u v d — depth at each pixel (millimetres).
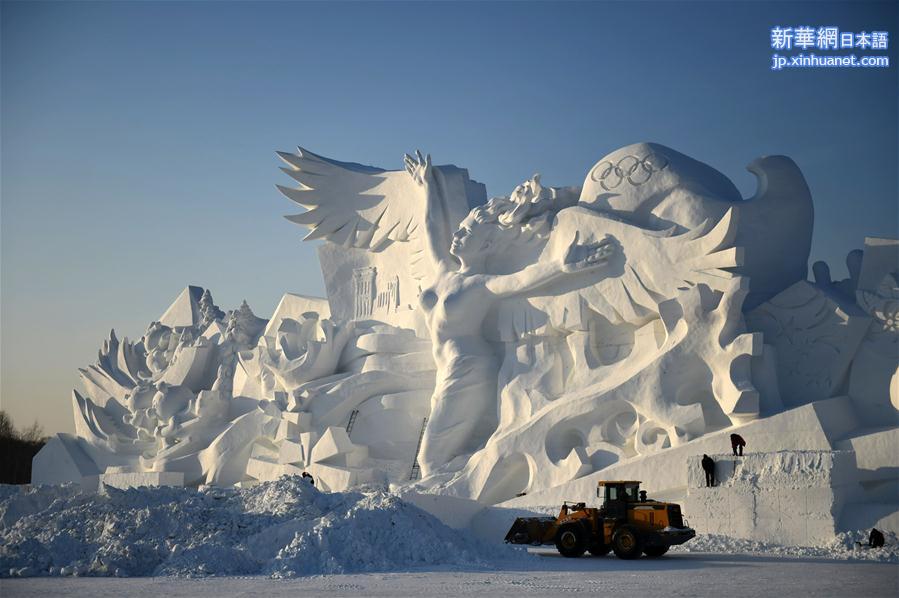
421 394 72625
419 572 36344
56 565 36250
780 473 48406
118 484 84125
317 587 31484
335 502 43562
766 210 61188
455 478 63812
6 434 166375
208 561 35812
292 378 77750
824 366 57000
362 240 81125
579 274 63281
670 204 61656
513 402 64688
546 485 59938
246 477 79312
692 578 34156
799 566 38719
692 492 50531
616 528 42375
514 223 67250
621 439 59438
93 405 94938
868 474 52000
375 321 79375
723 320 56281
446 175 74438
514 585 32062
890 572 36344
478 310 67812
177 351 95000
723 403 55625
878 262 58906
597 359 62906
